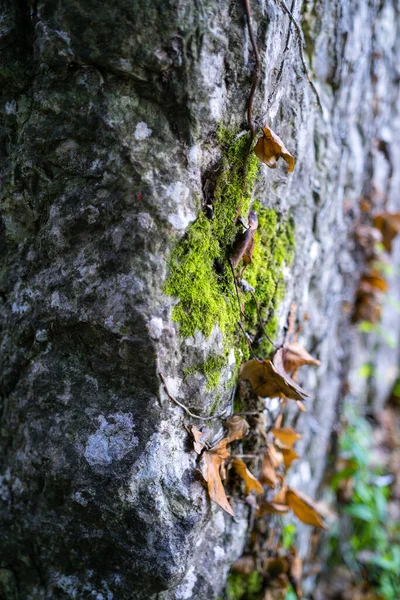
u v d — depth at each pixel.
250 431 0.66
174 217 0.54
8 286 0.60
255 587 0.72
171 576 0.58
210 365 0.58
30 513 0.61
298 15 0.62
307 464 0.90
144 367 0.55
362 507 1.01
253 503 0.67
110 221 0.55
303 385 0.83
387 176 1.01
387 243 0.97
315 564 0.94
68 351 0.58
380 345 1.25
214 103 0.55
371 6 0.78
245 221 0.59
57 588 0.61
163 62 0.53
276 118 0.62
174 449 0.57
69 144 0.56
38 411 0.59
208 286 0.57
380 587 0.99
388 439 1.23
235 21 0.54
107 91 0.54
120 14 0.52
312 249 0.75
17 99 0.58
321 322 0.84
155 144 0.54
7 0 0.56
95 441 0.57
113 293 0.55
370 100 0.86
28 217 0.59
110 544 0.58
